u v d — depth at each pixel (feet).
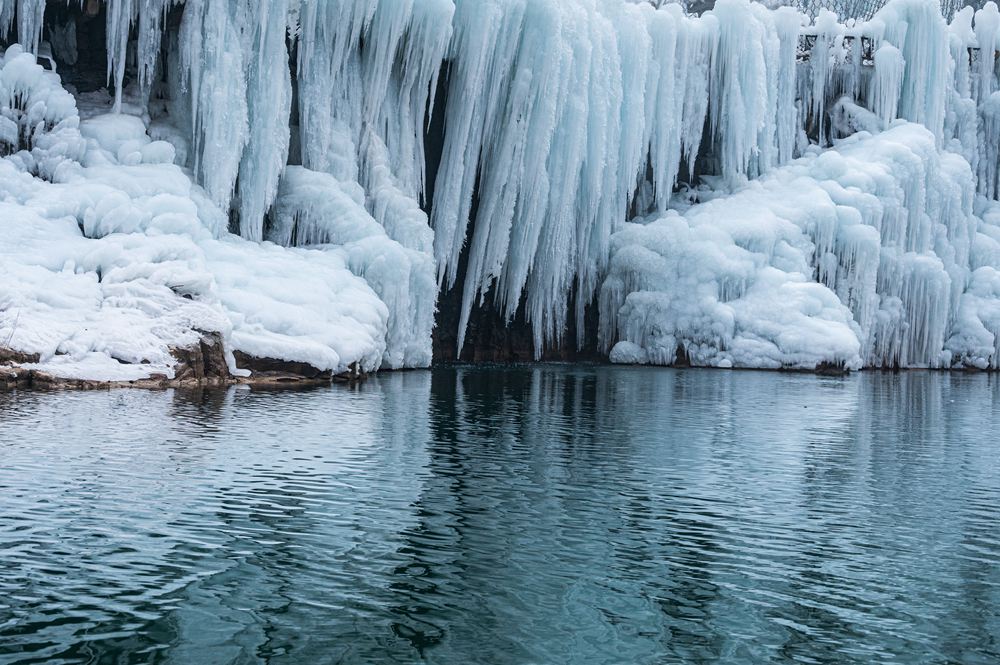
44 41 94.27
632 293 134.10
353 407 66.39
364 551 32.55
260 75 96.78
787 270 133.69
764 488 44.80
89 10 92.94
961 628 27.50
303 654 24.58
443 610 27.78
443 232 117.08
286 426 55.88
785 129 149.79
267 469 43.73
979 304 149.48
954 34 163.02
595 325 139.95
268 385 77.97
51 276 73.61
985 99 164.25
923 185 145.48
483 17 113.50
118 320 73.05
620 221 138.21
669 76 138.00
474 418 64.69
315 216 100.32
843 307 131.23
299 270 90.22
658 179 140.15
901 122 152.56
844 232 137.18
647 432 61.62
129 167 88.07
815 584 30.89
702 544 34.96
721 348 129.80
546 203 122.93
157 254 79.41
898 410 80.94
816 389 99.81
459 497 40.50
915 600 29.60
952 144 159.33
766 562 33.01
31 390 65.16
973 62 165.68
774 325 128.77
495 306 131.34
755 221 134.21
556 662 24.77
